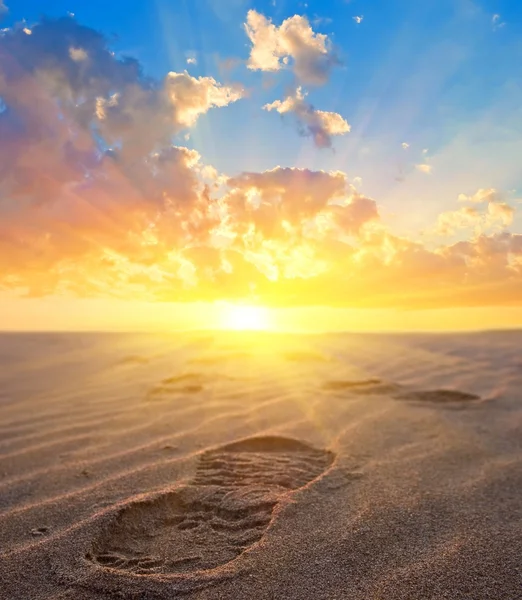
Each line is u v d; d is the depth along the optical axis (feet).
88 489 8.00
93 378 18.20
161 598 5.08
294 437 10.98
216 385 16.85
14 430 11.54
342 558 5.75
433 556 5.76
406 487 8.02
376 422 12.34
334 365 20.97
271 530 6.49
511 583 5.20
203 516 7.17
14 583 5.33
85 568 5.61
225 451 10.08
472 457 9.64
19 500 7.58
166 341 27.58
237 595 5.09
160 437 11.07
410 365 21.07
